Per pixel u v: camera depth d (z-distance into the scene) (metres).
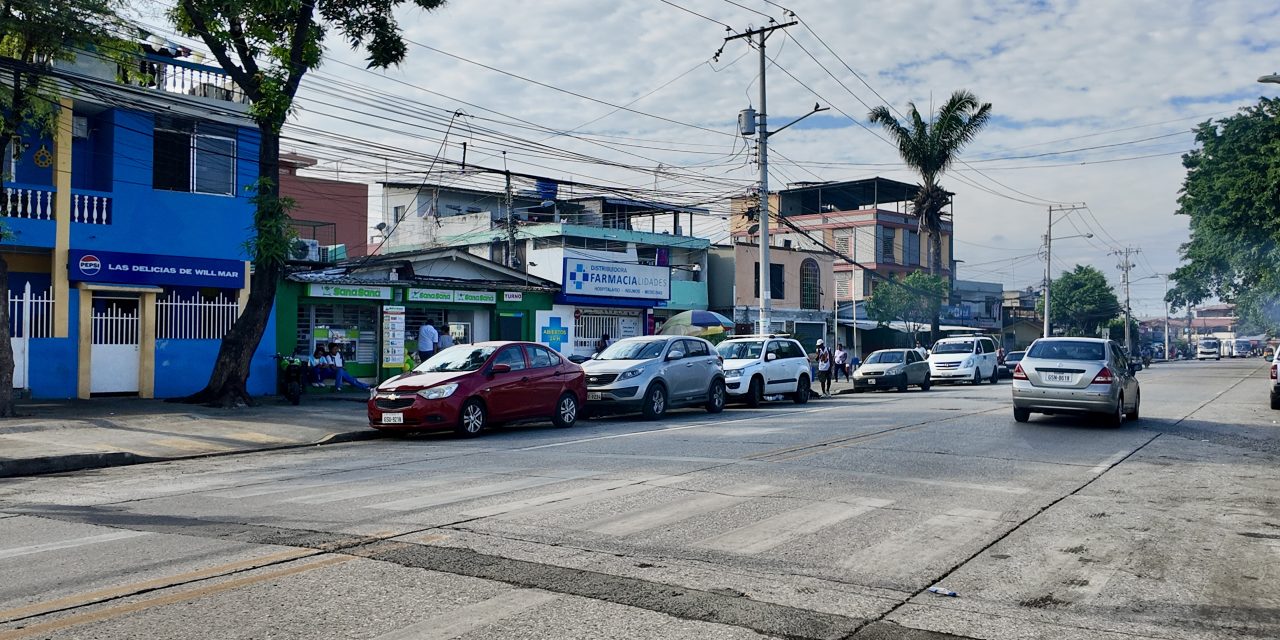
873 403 22.77
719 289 42.03
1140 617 4.97
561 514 7.56
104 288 18.55
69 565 5.85
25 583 5.42
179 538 6.66
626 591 5.32
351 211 40.38
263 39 16.80
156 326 19.66
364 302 23.78
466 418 14.43
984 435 14.07
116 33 15.96
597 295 29.73
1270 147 25.08
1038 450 12.25
